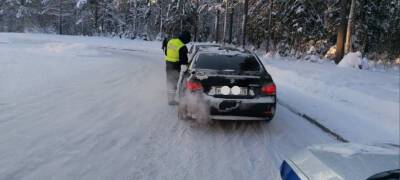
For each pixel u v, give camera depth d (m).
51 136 5.45
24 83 9.45
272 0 31.28
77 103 7.67
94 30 59.25
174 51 8.13
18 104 7.20
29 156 4.63
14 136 5.34
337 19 25.64
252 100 5.91
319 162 2.68
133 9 53.97
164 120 6.73
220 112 5.91
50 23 62.66
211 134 6.07
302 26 28.81
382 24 27.08
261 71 6.47
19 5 59.53
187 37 8.37
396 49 26.33
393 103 8.20
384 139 6.23
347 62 19.83
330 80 12.15
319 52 29.03
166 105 7.95
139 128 6.16
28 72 11.34
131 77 12.02
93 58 17.73
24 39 34.03
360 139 6.18
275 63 19.19
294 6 28.86
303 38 29.25
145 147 5.24
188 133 6.04
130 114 7.03
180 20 45.28
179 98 6.58
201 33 50.28
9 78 10.00
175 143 5.52
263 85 6.00
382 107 8.24
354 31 26.48
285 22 29.75
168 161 4.78
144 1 52.97
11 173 4.12
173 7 46.06
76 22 60.09
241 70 6.43
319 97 9.99
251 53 7.12
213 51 7.06
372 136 6.38
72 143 5.21
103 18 57.09
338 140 6.09
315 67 17.84
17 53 17.59
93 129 5.94
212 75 6.00
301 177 2.64
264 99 5.97
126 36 52.69
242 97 5.92
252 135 6.16
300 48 29.41
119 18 56.78
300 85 11.77
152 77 12.31
